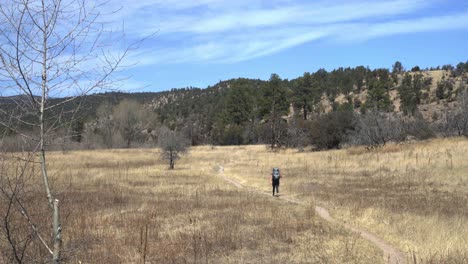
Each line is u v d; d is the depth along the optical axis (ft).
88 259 35.88
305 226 49.93
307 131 217.77
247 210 62.13
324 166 125.39
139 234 45.75
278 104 378.94
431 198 68.59
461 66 490.90
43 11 14.75
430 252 34.88
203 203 68.80
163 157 145.59
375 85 429.38
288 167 130.62
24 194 17.74
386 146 148.15
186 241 43.14
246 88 410.72
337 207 62.49
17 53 14.46
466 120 157.58
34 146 15.49
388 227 46.73
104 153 199.11
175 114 532.73
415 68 537.24
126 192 82.89
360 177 100.32
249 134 331.57
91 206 63.93
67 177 74.43
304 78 412.16
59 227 15.35
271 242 43.42
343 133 194.49
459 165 95.66
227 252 39.99
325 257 36.96
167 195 79.56
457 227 44.04
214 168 145.69
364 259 35.81
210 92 642.63
